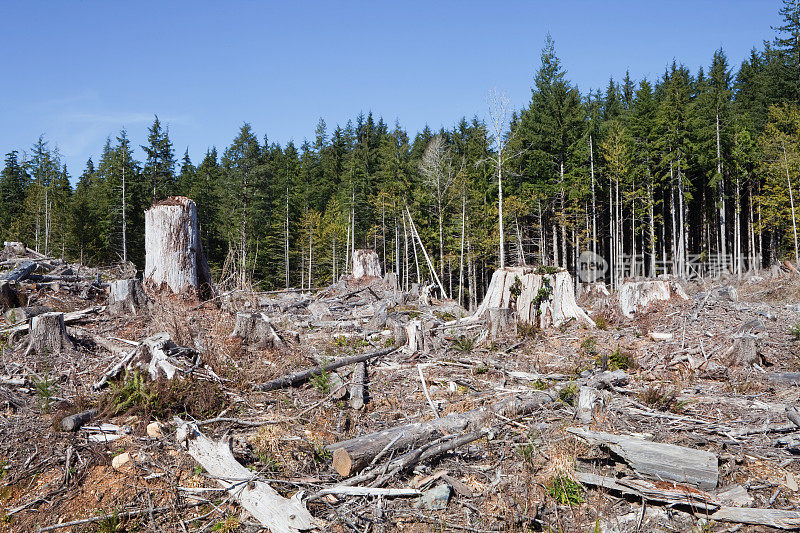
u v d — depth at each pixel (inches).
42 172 2699.3
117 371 253.9
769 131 1486.2
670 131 1579.7
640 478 180.4
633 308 491.2
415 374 309.4
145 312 363.6
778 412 241.1
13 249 582.9
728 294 581.0
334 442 209.8
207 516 162.4
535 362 339.0
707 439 212.2
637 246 1883.6
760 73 1930.4
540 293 465.4
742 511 159.2
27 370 256.1
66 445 195.0
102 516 158.6
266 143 2866.6
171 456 189.6
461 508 167.2
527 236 1736.0
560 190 1593.3
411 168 2037.4
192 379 240.2
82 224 1843.0
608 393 259.3
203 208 2052.2
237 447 197.8
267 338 323.9
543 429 223.5
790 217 1376.7
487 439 212.2
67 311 372.5
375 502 168.9
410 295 635.5
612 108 2199.8
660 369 326.0
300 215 2127.2
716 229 1732.3
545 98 1707.7
